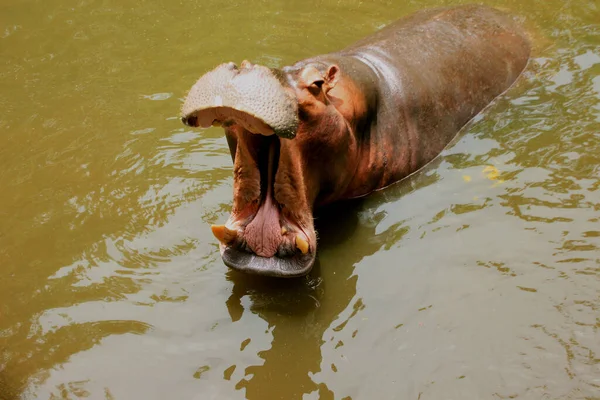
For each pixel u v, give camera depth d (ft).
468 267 18.53
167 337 17.04
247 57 29.84
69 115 26.40
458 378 15.52
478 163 22.56
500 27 27.61
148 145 24.27
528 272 18.16
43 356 16.71
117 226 20.62
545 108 24.90
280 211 17.80
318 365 16.10
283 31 31.96
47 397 15.67
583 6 31.65
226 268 18.98
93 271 19.12
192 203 21.26
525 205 20.49
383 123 21.76
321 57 21.11
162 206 21.25
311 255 17.56
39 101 27.43
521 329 16.58
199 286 18.45
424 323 16.98
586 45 28.55
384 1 34.35
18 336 17.29
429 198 21.30
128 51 30.89
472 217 20.26
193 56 30.25
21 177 23.09
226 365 16.24
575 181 21.21
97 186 22.40
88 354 16.69
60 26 33.12
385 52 23.79
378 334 16.79
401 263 18.93
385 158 21.53
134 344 16.89
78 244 20.08
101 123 25.81
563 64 27.32
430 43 24.91
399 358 16.12
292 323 17.28
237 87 14.39
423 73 23.56
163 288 18.45
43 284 18.81
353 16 33.12
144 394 15.65
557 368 15.56
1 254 19.94
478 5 29.22
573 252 18.63
